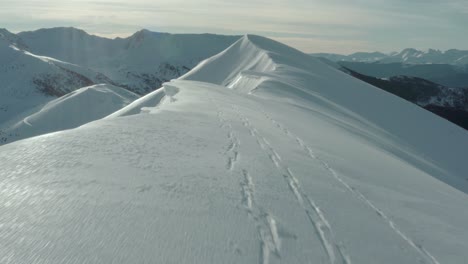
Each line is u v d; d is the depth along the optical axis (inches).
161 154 453.4
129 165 399.2
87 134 510.9
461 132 2477.9
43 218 275.3
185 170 408.2
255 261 260.5
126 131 547.8
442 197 543.5
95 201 307.6
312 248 295.7
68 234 256.5
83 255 234.8
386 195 474.9
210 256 254.8
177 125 636.1
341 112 1872.5
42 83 7573.8
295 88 2016.5
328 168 537.6
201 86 1621.6
